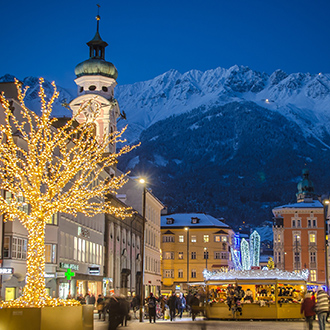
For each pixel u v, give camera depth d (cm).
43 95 3061
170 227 14950
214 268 14562
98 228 7406
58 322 2562
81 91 10662
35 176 3058
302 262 14788
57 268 5591
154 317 4791
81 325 2647
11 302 2739
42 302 2761
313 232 14862
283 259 14862
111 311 3058
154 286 11219
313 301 2880
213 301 5184
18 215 3084
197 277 14662
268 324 4300
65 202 3103
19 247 4981
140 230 10044
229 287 5259
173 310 5341
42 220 3006
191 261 14762
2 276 4703
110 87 10656
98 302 5316
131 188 10325
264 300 5475
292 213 15000
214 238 14762
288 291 5281
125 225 8919
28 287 2894
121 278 8475
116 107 10381
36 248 2955
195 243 14825
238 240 16525
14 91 5850
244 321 4897
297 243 14862
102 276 7344
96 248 7269
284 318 5038
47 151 3028
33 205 3009
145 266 10306
